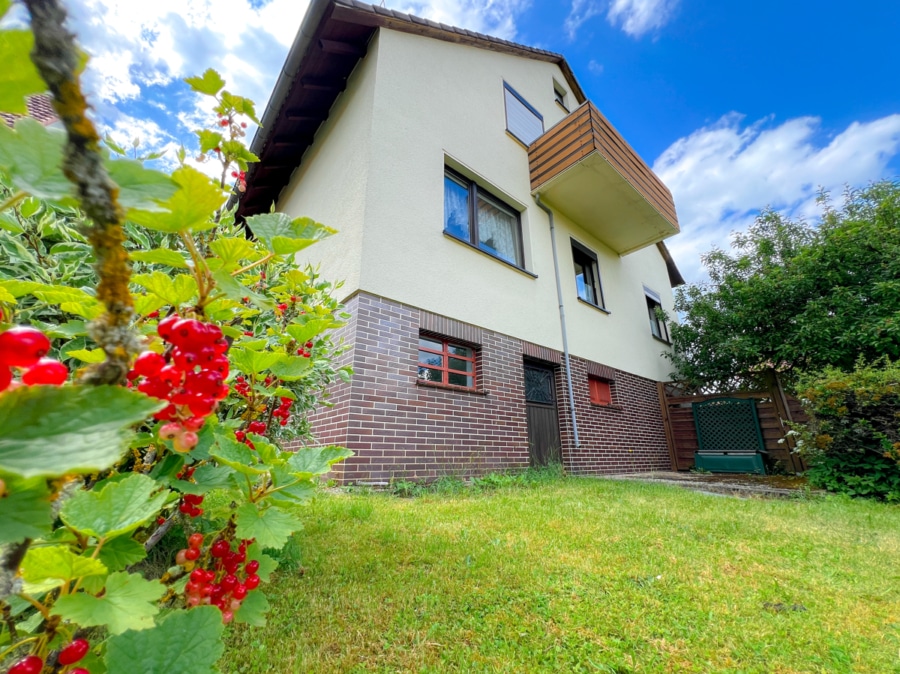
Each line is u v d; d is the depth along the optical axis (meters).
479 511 3.25
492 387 5.58
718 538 2.78
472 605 1.78
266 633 1.53
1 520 0.42
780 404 7.43
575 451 6.56
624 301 9.27
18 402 0.36
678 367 9.29
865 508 3.90
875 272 6.50
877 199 7.12
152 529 1.17
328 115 6.61
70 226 1.68
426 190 5.51
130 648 0.67
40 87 0.36
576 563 2.25
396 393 4.49
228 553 0.98
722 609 1.81
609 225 8.43
